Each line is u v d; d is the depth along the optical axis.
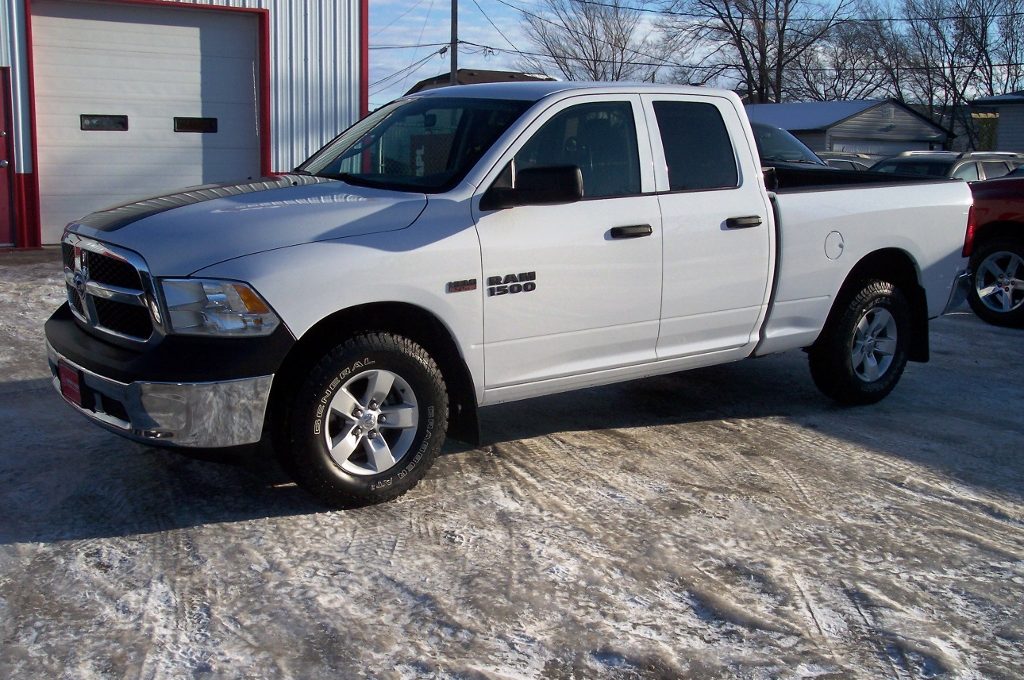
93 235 4.61
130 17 13.46
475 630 3.62
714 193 5.70
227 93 14.27
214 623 3.62
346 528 4.46
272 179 5.41
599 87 5.42
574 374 5.32
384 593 3.87
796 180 7.85
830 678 3.40
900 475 5.41
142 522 4.48
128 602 3.75
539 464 5.39
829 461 5.61
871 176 7.39
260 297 4.21
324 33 14.62
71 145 13.41
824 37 49.59
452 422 5.09
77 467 5.14
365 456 4.73
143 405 4.18
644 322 5.46
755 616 3.79
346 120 14.98
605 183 5.32
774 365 7.91
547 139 5.15
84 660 3.36
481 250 4.80
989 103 34.94
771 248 5.92
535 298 5.02
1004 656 3.58
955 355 8.62
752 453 5.71
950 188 6.94
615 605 3.83
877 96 53.44
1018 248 9.80
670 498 4.94
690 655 3.51
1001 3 48.69
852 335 6.51
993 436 6.20
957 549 4.47
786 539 4.50
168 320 4.21
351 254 4.43
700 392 7.05
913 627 3.75
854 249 6.34
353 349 4.47
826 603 3.91
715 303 5.74
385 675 3.32
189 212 4.59
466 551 4.26
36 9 12.90
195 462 5.23
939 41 50.12
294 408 4.41
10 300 9.45
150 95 13.78
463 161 5.04
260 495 4.82
